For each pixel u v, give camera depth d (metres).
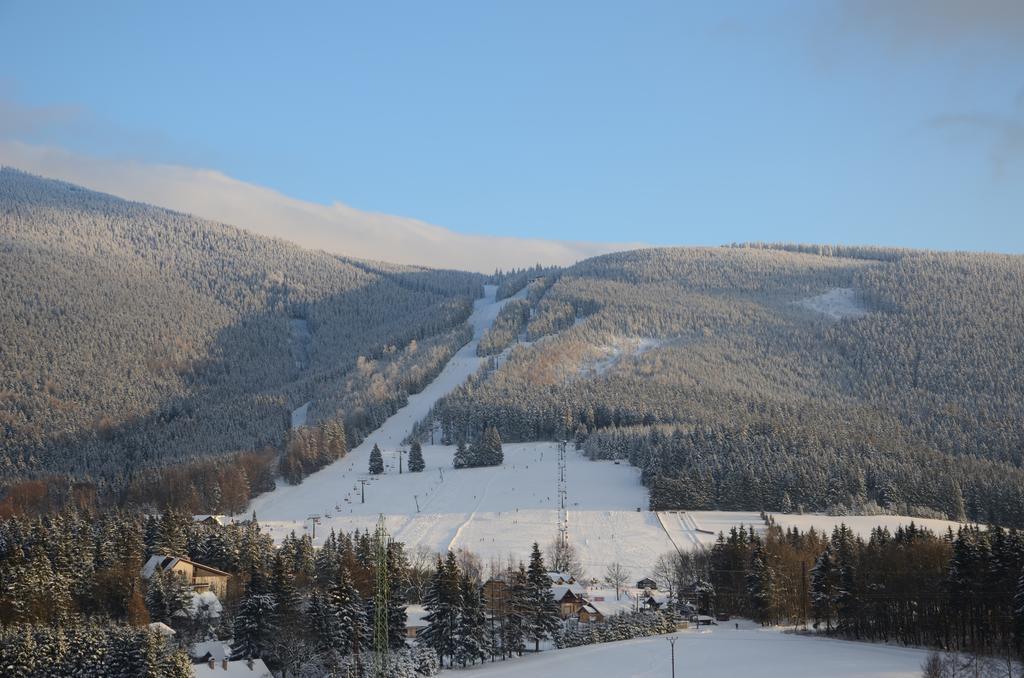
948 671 119.19
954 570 134.38
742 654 140.38
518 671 135.50
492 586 156.75
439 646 140.88
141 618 139.38
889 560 152.88
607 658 141.38
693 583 196.75
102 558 161.75
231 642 140.62
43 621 132.88
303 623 134.62
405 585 170.38
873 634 152.50
